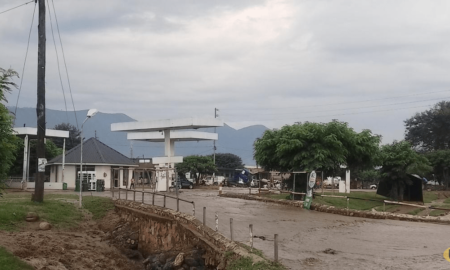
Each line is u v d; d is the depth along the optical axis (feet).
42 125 92.07
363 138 120.98
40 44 92.63
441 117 272.72
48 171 207.41
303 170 115.96
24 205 85.81
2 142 69.82
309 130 116.67
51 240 69.00
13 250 57.16
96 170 175.94
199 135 173.78
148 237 78.43
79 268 59.31
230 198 124.77
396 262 43.09
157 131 175.11
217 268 47.73
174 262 56.75
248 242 52.75
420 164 142.41
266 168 130.82
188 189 193.47
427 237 58.03
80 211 93.50
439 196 189.06
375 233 61.26
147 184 193.26
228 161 331.77
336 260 44.11
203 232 58.59
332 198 118.01
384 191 149.38
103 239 79.05
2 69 67.46
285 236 58.08
